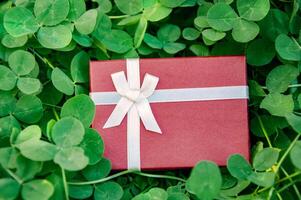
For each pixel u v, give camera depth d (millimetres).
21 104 405
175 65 405
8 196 348
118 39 429
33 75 414
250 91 417
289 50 406
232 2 435
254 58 421
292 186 396
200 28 433
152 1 435
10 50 417
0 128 396
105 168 393
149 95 403
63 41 412
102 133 401
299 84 414
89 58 423
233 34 412
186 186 389
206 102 402
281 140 409
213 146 399
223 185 392
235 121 401
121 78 404
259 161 384
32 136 378
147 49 432
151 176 400
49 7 418
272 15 422
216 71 405
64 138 373
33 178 361
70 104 391
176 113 402
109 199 387
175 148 399
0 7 446
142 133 401
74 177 386
